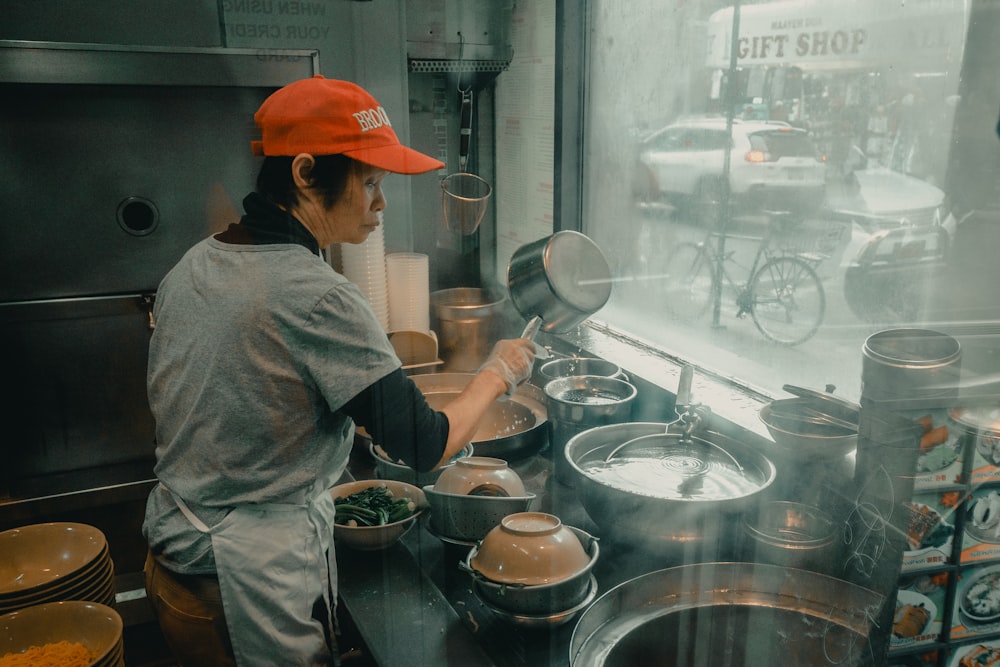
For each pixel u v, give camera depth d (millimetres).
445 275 1936
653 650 979
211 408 1080
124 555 2004
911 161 1534
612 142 2102
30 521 1878
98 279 1838
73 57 1660
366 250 1867
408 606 1195
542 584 1060
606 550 1227
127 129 1777
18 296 1776
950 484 716
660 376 1743
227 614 1149
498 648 1083
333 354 1046
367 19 1872
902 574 749
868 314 1690
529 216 2021
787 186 2262
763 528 1055
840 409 1195
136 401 1939
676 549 1123
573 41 1983
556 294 1374
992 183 736
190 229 1893
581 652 944
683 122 2227
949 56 1406
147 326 1900
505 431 1715
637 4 2074
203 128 1841
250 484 1119
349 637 1250
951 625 740
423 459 1126
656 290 2219
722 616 958
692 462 1290
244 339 1040
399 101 1930
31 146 1709
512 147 2016
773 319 2086
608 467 1287
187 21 1758
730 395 1604
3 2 1604
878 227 1683
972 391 719
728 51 2236
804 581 921
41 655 1261
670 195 2252
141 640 2008
